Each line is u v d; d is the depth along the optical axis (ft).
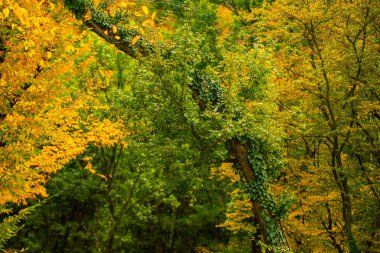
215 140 35.14
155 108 37.22
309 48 43.57
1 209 25.31
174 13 56.34
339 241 42.37
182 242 79.05
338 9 37.22
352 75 38.73
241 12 57.26
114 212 61.00
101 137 35.99
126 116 40.45
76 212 81.25
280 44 44.39
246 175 36.76
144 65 34.83
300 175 42.11
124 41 35.04
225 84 37.42
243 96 37.35
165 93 35.40
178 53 33.40
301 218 45.65
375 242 35.81
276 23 42.63
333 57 37.63
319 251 42.75
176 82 34.24
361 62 36.09
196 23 53.01
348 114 38.58
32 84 23.59
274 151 37.88
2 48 22.26
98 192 74.90
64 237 77.97
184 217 72.69
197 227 74.13
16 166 21.86
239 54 36.99
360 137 37.55
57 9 28.25
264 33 44.88
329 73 37.86
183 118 35.58
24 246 75.87
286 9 39.14
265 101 37.65
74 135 33.99
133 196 62.69
